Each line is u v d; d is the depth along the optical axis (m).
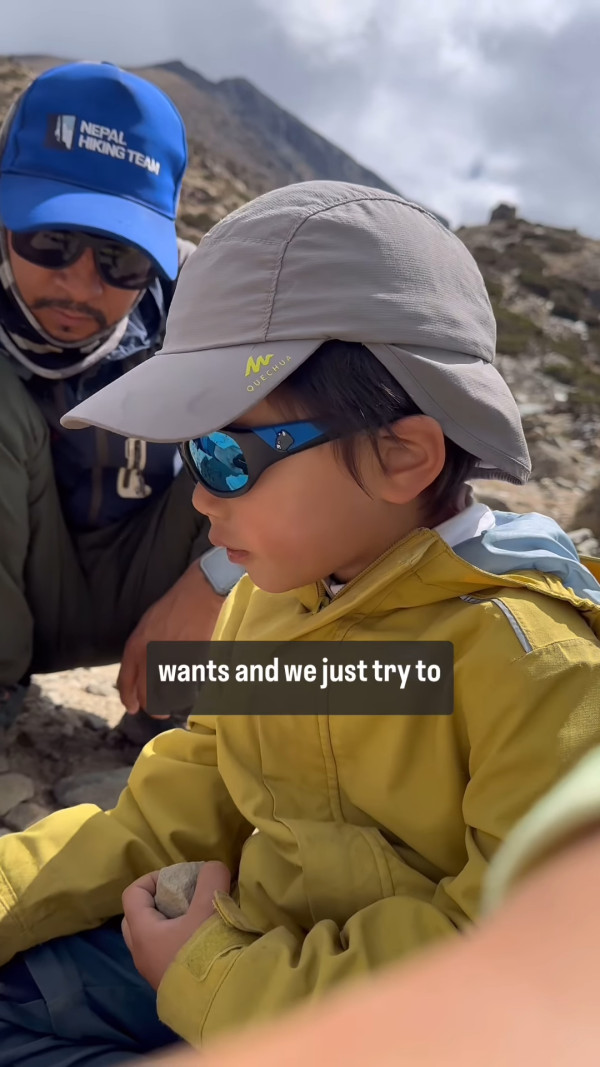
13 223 1.84
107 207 1.93
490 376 1.04
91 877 1.19
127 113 2.02
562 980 0.29
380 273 0.99
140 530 2.21
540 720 0.90
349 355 0.97
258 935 0.99
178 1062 0.39
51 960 1.14
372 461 0.99
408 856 1.03
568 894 0.33
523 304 21.14
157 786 1.27
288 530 1.03
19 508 1.89
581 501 5.98
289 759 1.12
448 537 1.06
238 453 1.02
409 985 0.32
